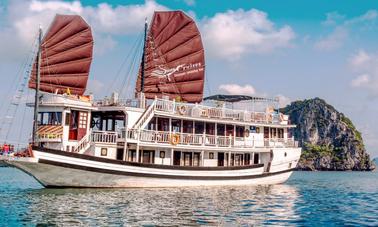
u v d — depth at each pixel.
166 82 35.41
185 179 29.83
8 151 24.91
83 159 25.39
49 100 27.53
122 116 31.08
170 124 30.42
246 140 35.38
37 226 15.55
